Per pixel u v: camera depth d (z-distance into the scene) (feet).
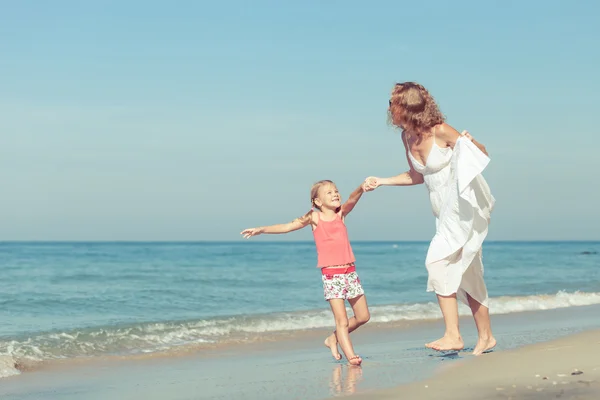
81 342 26.61
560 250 254.88
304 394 14.14
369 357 20.47
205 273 88.74
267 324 32.48
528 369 14.83
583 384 13.21
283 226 19.03
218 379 18.13
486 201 17.03
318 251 18.71
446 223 17.29
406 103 17.11
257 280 74.23
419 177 18.72
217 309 44.80
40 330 32.48
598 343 19.10
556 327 29.48
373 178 18.97
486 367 15.23
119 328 30.71
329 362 20.57
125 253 195.93
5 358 21.99
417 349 22.81
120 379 19.34
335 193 18.88
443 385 13.57
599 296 46.70
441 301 17.54
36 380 19.47
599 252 212.02
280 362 21.56
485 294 18.08
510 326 30.35
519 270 97.50
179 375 19.60
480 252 17.70
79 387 18.10
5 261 129.18
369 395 13.21
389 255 177.27
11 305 45.88
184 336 28.89
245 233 18.90
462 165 16.39
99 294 55.31
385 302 48.11
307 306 46.60
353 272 18.85
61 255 172.35
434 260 17.39
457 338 17.38
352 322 19.27
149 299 51.34
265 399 13.87
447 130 17.12
